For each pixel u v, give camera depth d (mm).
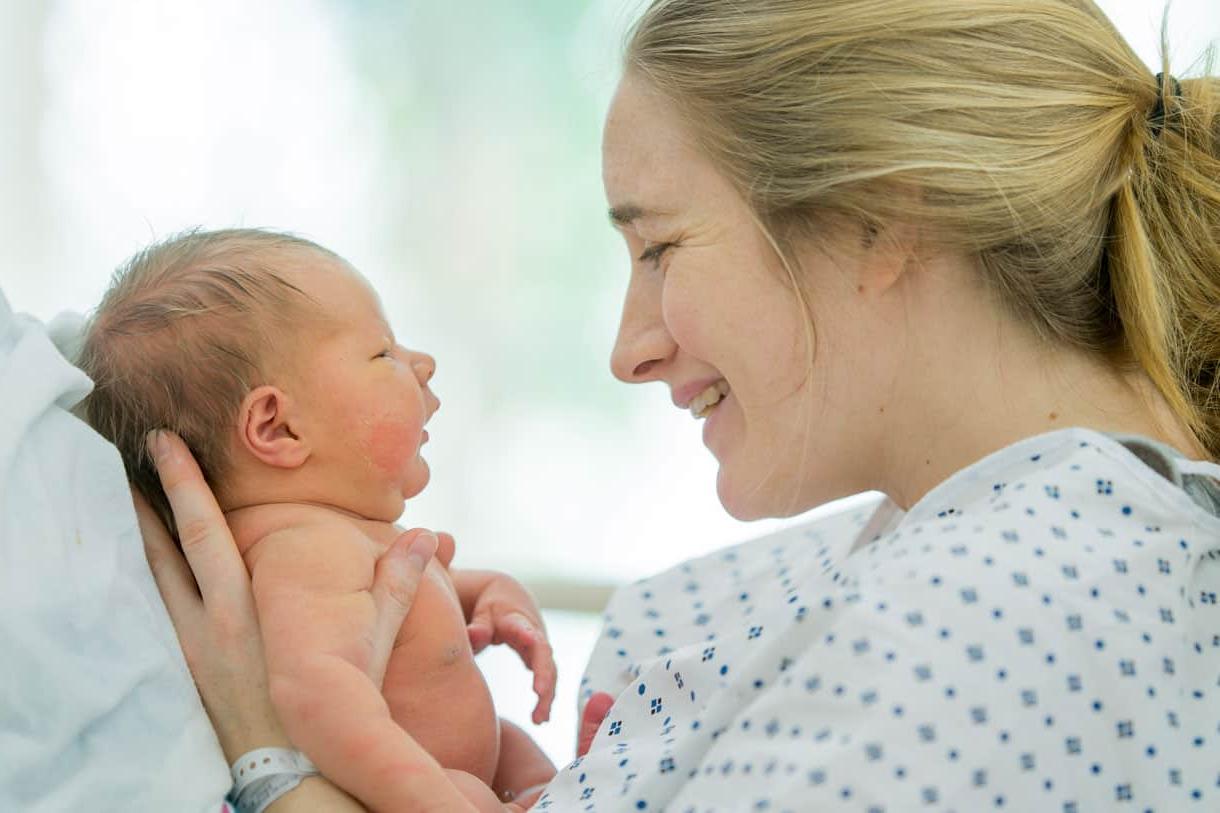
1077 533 900
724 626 1378
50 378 1008
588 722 1280
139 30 3031
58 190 3059
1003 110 1021
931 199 1009
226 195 3043
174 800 944
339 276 1203
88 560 974
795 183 1031
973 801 802
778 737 856
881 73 1021
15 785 891
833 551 1323
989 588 856
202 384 1133
